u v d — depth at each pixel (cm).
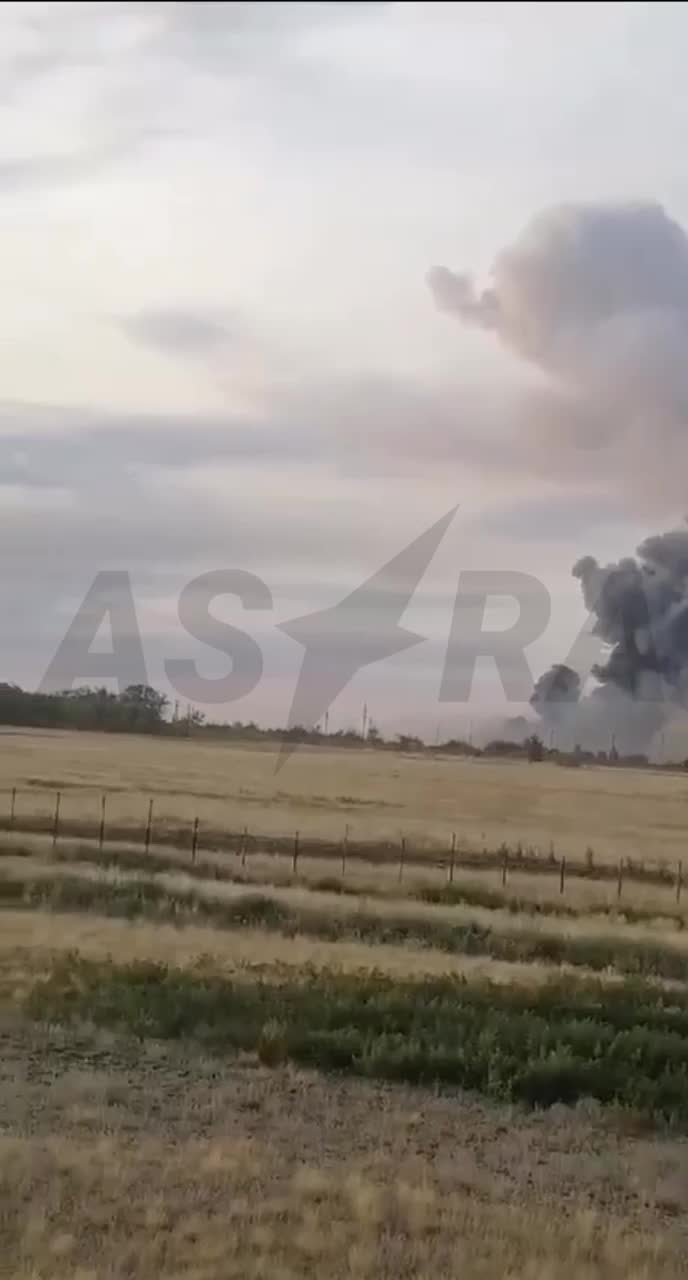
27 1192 973
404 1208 978
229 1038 1501
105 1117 1184
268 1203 977
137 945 2086
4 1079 1303
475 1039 1491
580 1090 1351
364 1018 1595
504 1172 1113
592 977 1969
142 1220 929
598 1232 960
